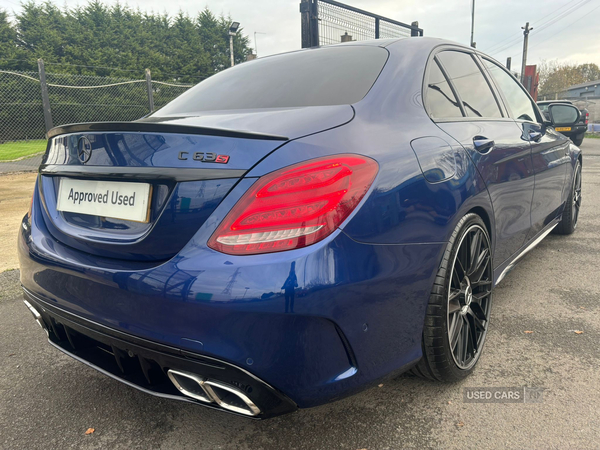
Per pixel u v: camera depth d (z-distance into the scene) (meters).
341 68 1.92
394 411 1.69
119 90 12.67
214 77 2.37
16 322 2.57
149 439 1.59
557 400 1.72
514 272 3.18
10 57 29.97
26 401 1.83
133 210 1.39
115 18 36.00
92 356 1.64
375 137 1.46
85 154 1.52
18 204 6.20
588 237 4.05
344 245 1.23
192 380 1.34
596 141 18.09
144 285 1.28
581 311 2.51
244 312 1.16
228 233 1.21
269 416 1.30
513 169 2.28
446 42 2.31
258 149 1.24
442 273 1.60
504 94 2.69
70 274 1.47
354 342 1.29
